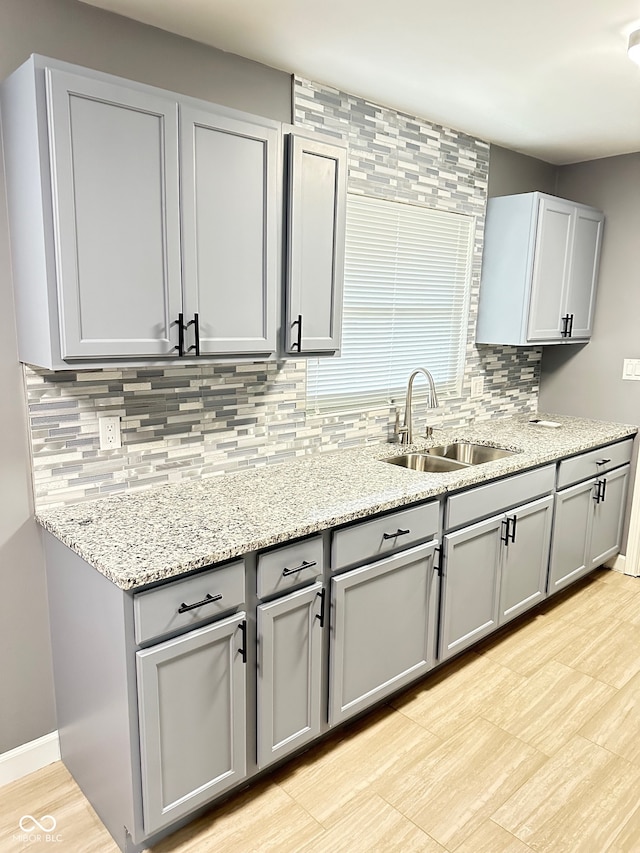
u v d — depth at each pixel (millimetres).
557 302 3480
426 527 2371
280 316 2195
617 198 3641
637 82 2447
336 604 2070
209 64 2168
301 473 2512
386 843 1826
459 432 3453
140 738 1638
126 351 1772
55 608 2016
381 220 2928
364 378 3008
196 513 2000
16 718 2059
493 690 2598
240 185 1959
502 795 2018
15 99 1652
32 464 1966
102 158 1646
